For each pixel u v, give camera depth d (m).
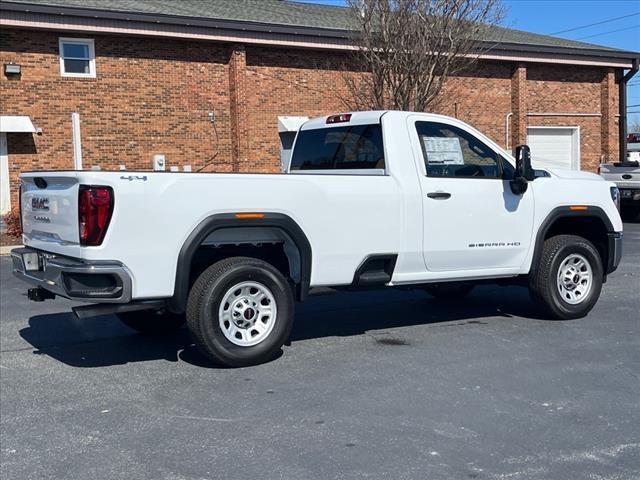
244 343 6.08
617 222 8.17
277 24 19.92
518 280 7.86
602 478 3.92
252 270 6.04
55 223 5.96
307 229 6.25
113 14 17.83
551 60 25.36
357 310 8.59
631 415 4.90
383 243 6.67
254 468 4.07
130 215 5.51
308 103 21.34
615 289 9.94
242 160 20.20
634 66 27.23
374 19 16.47
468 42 16.47
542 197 7.61
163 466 4.12
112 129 18.70
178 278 5.73
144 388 5.60
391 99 16.30
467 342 6.94
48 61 17.80
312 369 6.04
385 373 5.91
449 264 7.12
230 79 20.19
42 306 9.18
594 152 27.47
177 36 18.86
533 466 4.07
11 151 17.58
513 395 5.32
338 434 4.57
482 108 24.75
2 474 4.05
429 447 4.34
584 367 6.05
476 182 7.20
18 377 5.97
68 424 4.83
